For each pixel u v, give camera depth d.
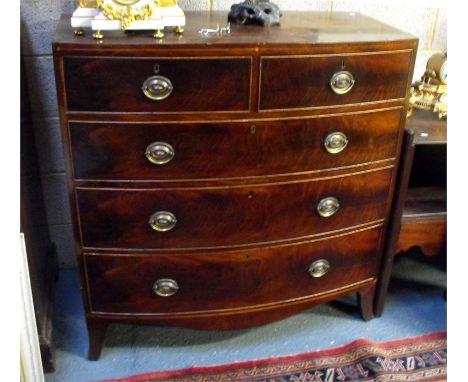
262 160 1.23
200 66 1.10
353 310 1.67
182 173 1.20
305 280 1.44
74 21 1.14
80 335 1.53
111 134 1.14
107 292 1.33
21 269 1.15
